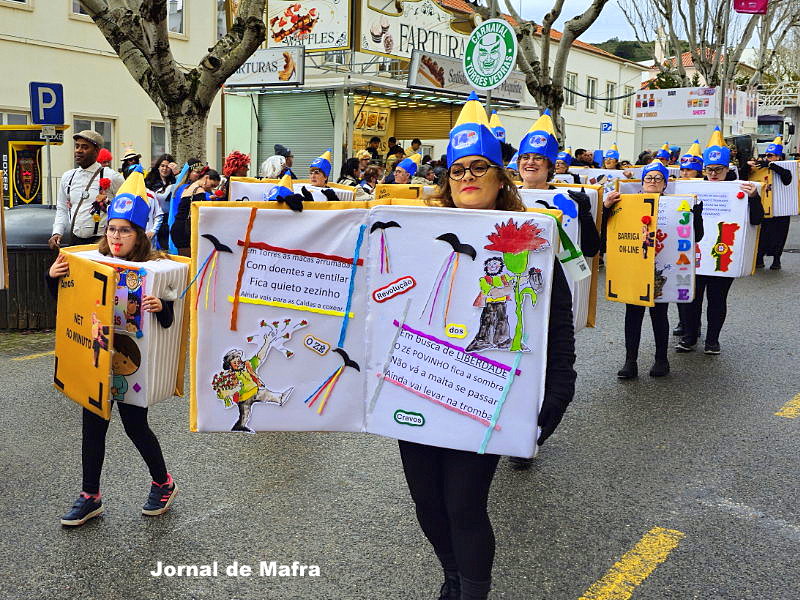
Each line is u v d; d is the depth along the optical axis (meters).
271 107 17.77
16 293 8.16
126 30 11.05
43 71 18.27
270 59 16.17
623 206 6.34
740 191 7.17
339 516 4.02
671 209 6.39
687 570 3.50
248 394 2.93
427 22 18.62
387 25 17.59
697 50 26.48
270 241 2.86
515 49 9.37
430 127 20.59
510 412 2.68
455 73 17.31
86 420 3.80
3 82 17.47
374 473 4.59
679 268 6.44
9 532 3.78
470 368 2.71
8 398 5.86
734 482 4.50
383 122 20.52
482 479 2.74
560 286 2.69
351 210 2.80
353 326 2.85
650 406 5.95
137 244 3.75
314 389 2.90
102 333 3.45
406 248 2.74
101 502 4.05
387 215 2.75
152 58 10.88
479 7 15.13
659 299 6.51
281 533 3.82
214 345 2.92
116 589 3.31
